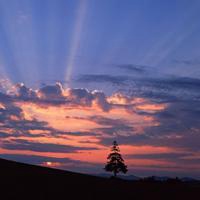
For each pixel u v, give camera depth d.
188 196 38.44
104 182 39.91
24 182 34.31
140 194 36.75
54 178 37.75
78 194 33.28
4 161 42.16
